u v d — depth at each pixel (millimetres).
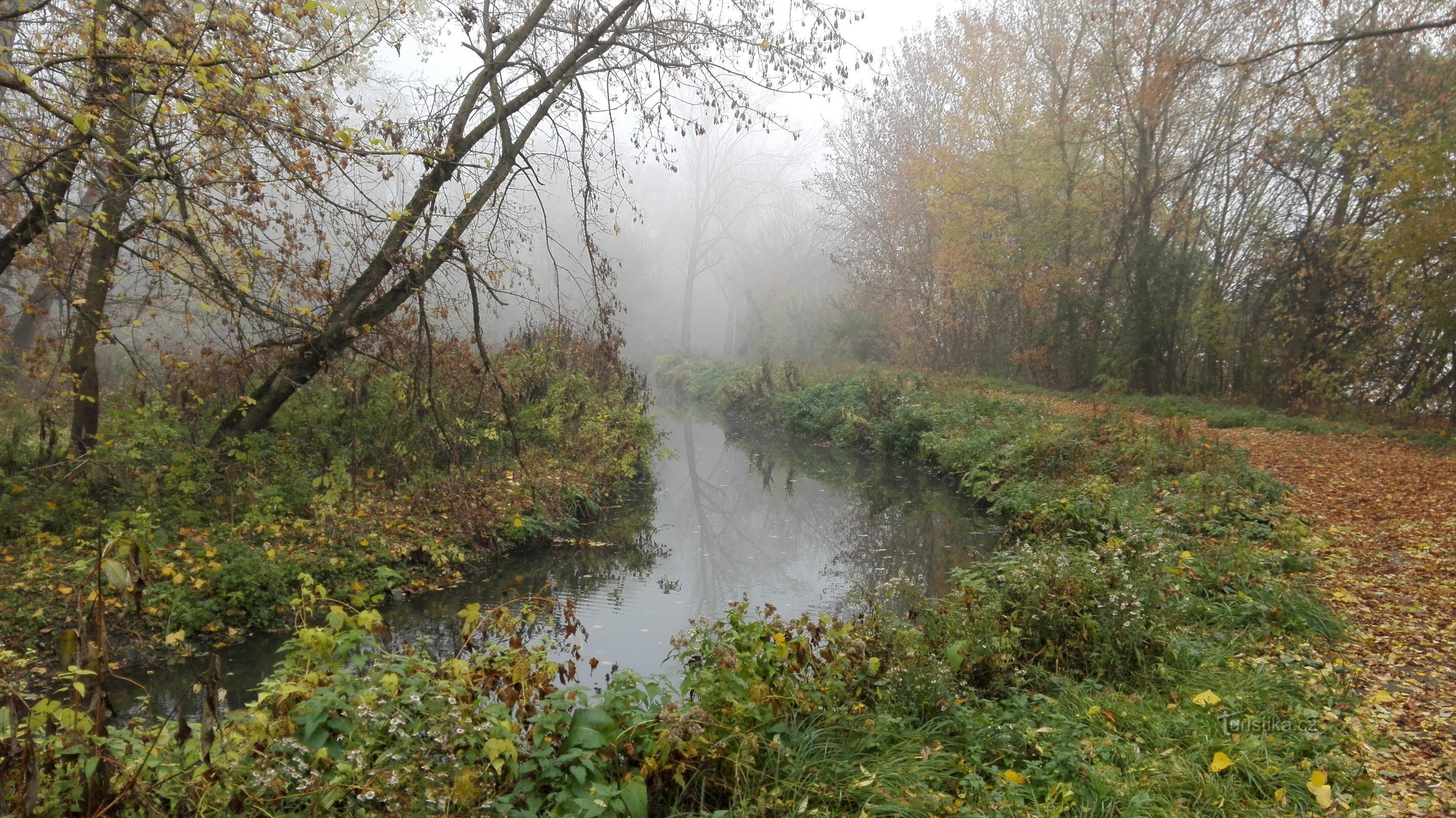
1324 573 7352
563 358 15023
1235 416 17375
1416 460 12664
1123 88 22031
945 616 5996
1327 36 18812
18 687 4844
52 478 8156
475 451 11523
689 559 10516
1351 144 18203
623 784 3752
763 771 3980
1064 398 22531
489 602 8219
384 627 4145
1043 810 3693
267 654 6594
